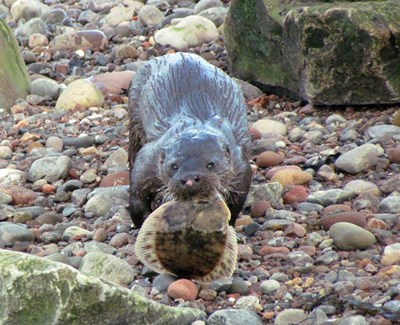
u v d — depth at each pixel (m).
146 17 32.53
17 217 19.25
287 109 25.34
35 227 19.06
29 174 21.64
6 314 13.48
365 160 20.84
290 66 25.20
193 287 15.60
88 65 30.03
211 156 15.84
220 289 15.77
